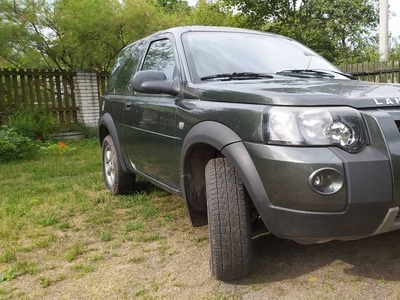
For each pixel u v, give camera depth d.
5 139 8.11
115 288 2.68
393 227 2.22
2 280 2.85
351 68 9.24
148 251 3.22
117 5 12.40
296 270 2.76
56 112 11.00
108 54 13.22
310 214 2.13
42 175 6.28
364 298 2.38
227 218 2.48
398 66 8.23
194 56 3.30
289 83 2.77
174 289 2.62
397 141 2.14
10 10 11.67
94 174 6.21
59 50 12.43
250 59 3.44
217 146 2.51
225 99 2.63
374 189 2.09
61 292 2.67
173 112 3.10
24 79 10.41
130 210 4.23
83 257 3.18
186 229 3.64
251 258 2.57
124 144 4.29
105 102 4.93
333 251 3.02
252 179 2.30
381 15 12.41
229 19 19.48
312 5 17.28
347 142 2.13
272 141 2.22
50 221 3.94
